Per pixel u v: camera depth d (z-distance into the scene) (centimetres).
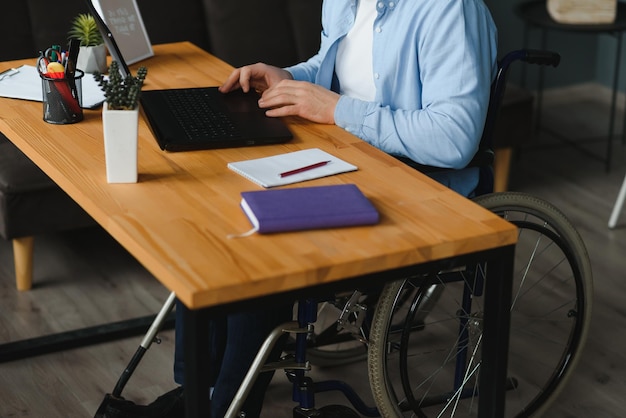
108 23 250
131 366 216
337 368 260
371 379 201
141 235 152
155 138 196
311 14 366
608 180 396
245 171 178
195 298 136
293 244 151
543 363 263
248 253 147
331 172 179
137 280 303
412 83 209
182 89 224
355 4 223
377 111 202
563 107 477
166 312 214
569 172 402
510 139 356
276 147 194
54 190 276
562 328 281
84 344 266
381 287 214
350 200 162
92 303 288
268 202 159
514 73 466
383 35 212
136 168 172
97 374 254
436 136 196
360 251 149
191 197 168
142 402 242
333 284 148
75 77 206
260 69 227
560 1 389
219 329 205
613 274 315
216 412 202
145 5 344
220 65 258
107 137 169
